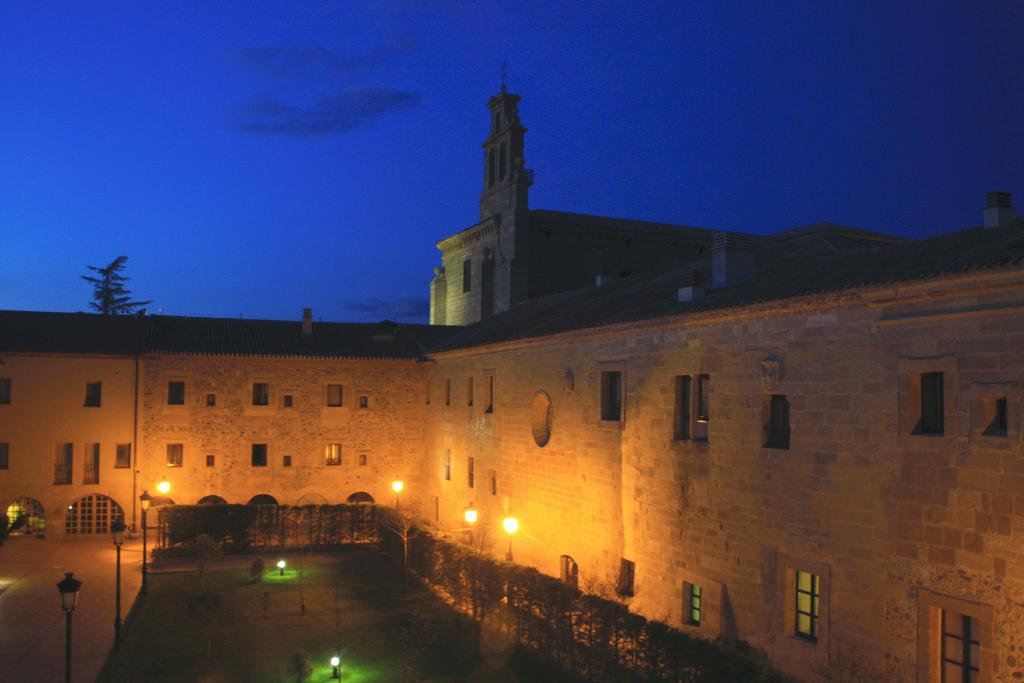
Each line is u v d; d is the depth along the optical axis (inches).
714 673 598.5
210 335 1704.0
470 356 1428.4
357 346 1770.4
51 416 1531.7
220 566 1330.0
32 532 1525.6
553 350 1107.3
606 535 959.0
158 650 893.2
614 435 949.2
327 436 1694.1
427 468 1685.5
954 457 556.1
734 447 756.0
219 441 1624.0
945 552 559.2
